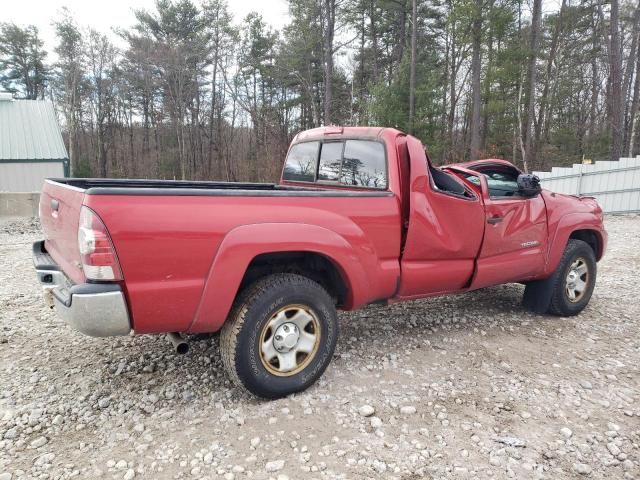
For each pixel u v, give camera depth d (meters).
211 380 3.58
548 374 3.80
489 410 3.23
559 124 35.53
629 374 3.84
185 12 40.38
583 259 5.23
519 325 4.93
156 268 2.72
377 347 4.27
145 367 3.78
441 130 26.03
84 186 4.08
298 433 2.90
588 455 2.78
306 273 3.64
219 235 2.89
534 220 4.75
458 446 2.82
